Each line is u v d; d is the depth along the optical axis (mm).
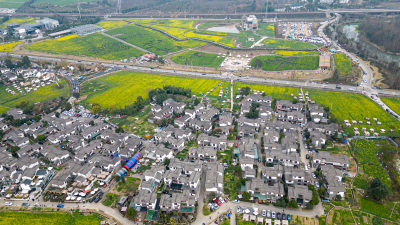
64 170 178875
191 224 141000
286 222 137875
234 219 143375
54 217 146625
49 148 192125
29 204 154750
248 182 158875
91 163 178250
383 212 143875
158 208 148375
